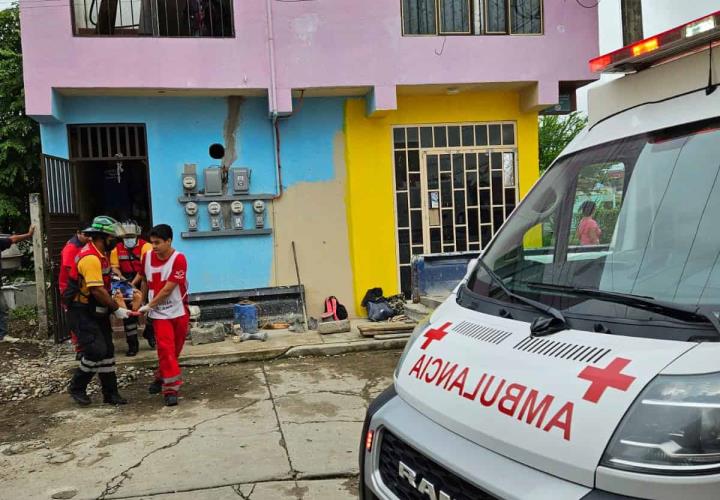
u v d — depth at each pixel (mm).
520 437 1691
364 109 8750
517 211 2879
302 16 8031
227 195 8406
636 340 1754
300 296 8523
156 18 7859
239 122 8453
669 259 2068
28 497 3650
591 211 2469
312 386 5875
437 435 1954
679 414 1483
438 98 8938
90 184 9469
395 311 8359
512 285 2449
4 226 12633
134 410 5293
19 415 5227
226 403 5418
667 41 2201
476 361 2012
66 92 7789
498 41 8398
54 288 7336
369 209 8844
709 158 2117
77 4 7723
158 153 8242
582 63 8602
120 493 3680
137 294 5789
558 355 1819
